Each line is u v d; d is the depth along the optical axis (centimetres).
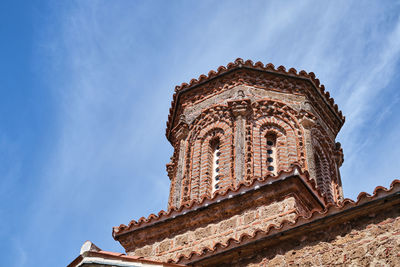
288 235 1252
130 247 1623
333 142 2044
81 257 1155
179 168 1880
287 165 1767
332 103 2089
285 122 1881
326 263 1172
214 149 1895
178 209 1583
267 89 1967
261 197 1496
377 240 1140
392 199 1160
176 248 1539
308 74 2017
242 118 1855
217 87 2023
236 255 1295
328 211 1219
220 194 1545
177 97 2108
